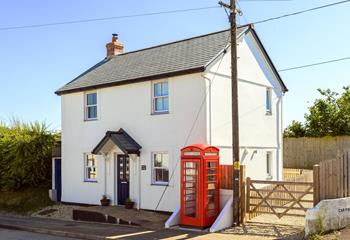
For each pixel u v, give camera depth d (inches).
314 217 483.2
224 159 689.6
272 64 839.1
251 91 780.6
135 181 740.7
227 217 570.9
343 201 514.0
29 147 922.7
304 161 1186.0
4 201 924.0
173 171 689.0
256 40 797.9
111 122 791.7
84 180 831.7
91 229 606.9
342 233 482.9
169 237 525.7
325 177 518.9
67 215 762.8
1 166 957.8
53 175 903.1
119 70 832.9
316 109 1264.8
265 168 804.6
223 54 701.9
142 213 696.4
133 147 731.4
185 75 685.3
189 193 591.8
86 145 834.2
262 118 808.3
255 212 581.0
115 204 773.9
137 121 748.0
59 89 889.5
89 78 872.3
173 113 697.6
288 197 709.3
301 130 1273.4
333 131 1216.2
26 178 941.2
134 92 756.6
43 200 891.4
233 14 581.9
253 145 775.7
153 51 866.8
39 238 578.9
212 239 502.6
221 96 692.7
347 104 1247.5
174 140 693.3
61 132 887.7
